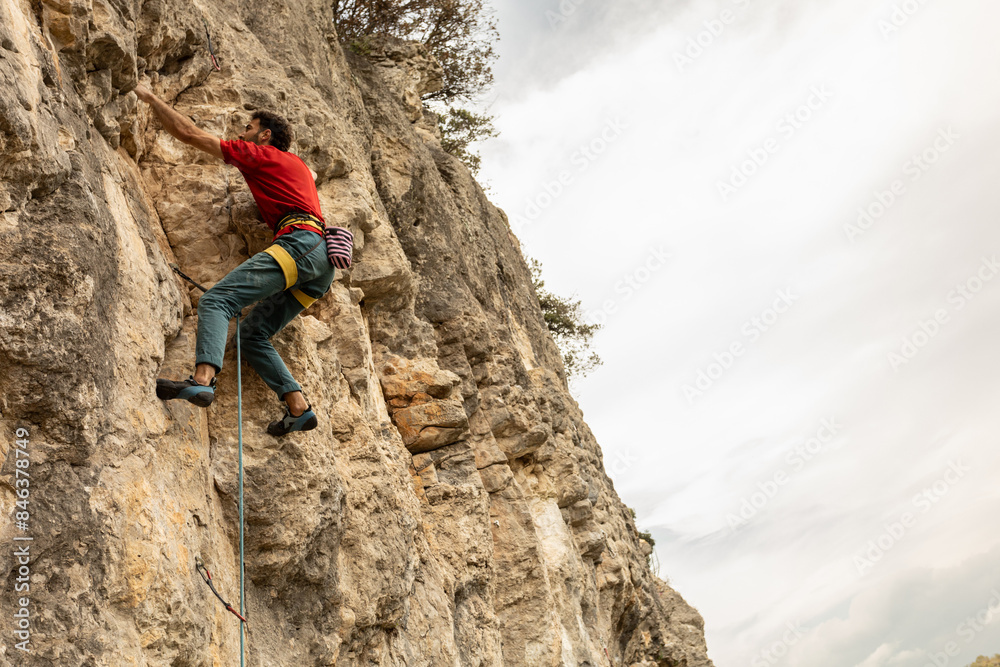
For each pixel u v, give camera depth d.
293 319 5.32
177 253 5.13
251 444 4.76
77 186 3.88
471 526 7.79
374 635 5.59
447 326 9.88
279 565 4.68
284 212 4.86
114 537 3.54
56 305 3.56
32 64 3.79
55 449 3.45
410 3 15.60
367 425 6.14
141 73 5.31
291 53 8.39
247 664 4.36
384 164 10.53
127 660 3.39
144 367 4.12
